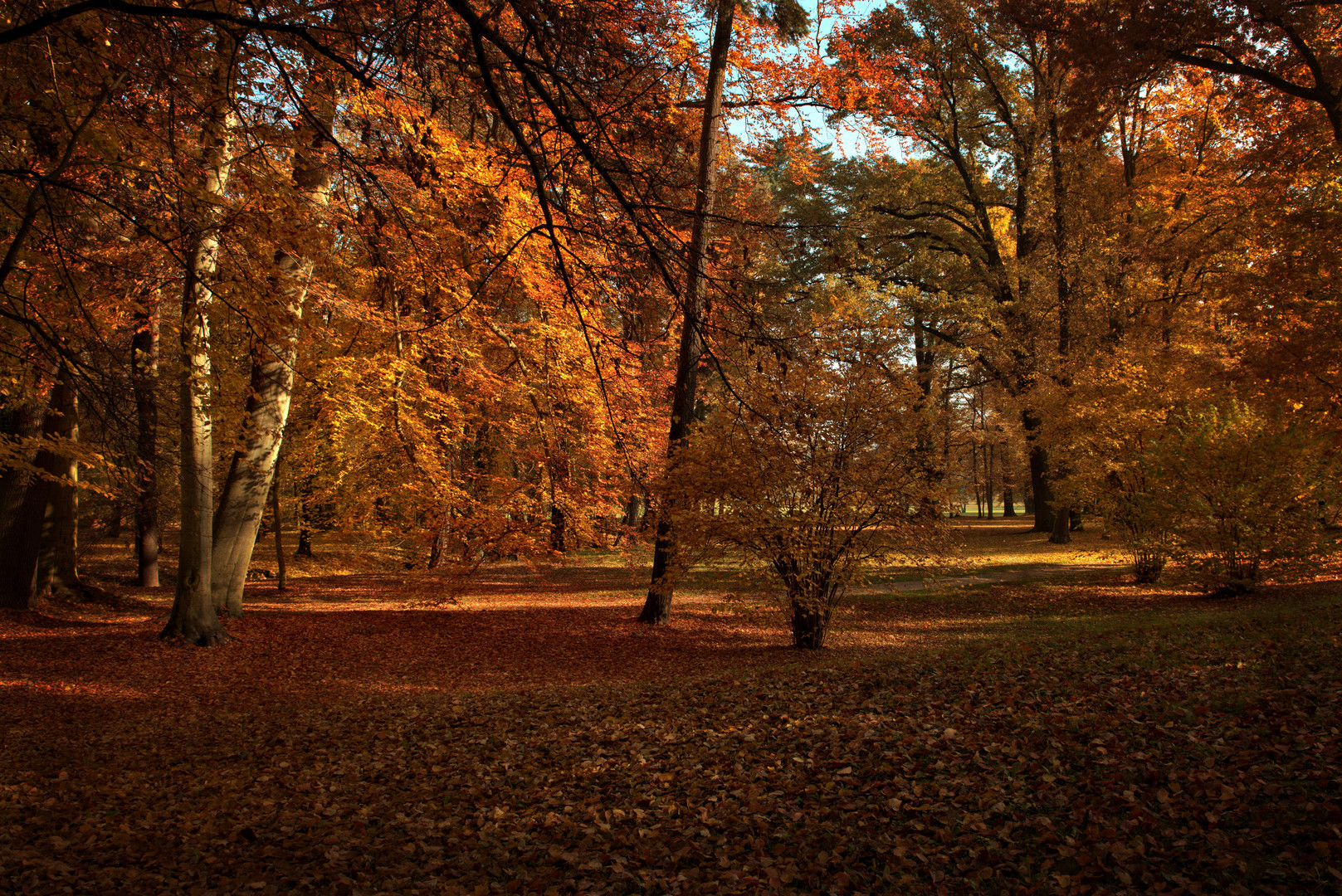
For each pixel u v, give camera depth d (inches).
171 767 266.2
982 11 649.6
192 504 470.0
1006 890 133.6
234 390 439.5
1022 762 184.9
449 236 310.7
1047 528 1206.3
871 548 438.3
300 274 385.7
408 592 505.0
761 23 478.9
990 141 1164.5
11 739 301.9
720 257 167.3
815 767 206.2
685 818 183.6
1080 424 697.6
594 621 575.5
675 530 449.4
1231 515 538.0
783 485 425.1
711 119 475.8
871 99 508.4
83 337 285.4
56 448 350.6
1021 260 1098.1
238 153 259.6
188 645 463.2
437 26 170.9
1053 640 368.5
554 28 159.9
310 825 201.0
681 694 321.4
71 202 250.7
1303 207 530.0
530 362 438.6
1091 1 550.0
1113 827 146.1
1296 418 531.5
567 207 172.9
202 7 218.7
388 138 215.6
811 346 226.8
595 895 149.3
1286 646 270.5
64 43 227.8
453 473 496.1
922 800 173.6
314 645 487.8
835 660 397.4
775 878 146.1
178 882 164.4
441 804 211.8
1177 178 855.7
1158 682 241.8
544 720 296.8
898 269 1230.9
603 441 451.5
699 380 639.8
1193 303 911.7
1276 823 139.0
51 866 171.3
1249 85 566.3
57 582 603.5
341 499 595.8
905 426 416.8
